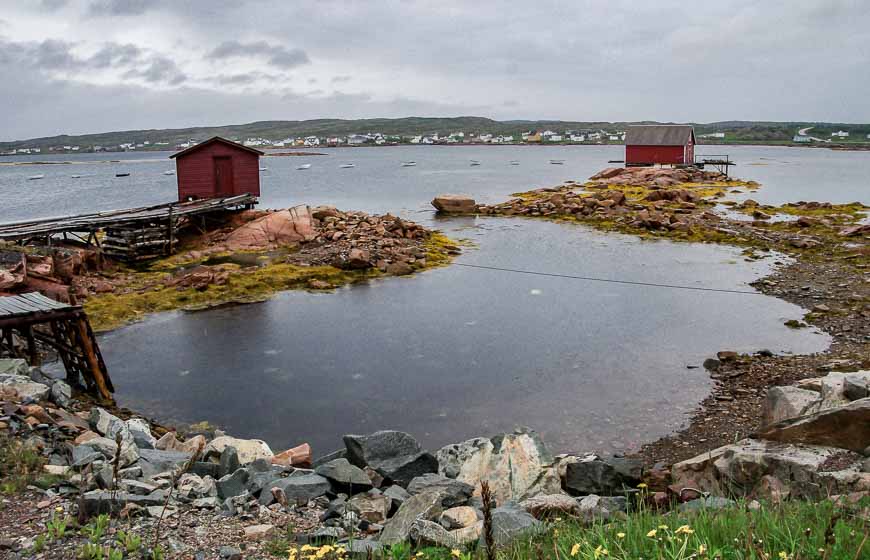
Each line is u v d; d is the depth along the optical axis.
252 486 8.89
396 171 137.25
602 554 4.60
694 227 40.38
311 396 15.55
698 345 19.00
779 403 10.62
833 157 186.25
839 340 18.95
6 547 6.13
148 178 139.25
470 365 17.62
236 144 40.69
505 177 107.25
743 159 166.38
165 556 6.20
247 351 18.92
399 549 6.17
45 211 64.44
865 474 7.71
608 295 25.38
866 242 34.03
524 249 35.72
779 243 35.03
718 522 5.25
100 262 29.44
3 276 21.39
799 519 5.30
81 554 5.95
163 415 14.41
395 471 9.87
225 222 39.06
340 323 21.80
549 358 18.09
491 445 10.37
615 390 15.64
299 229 36.31
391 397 15.45
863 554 4.19
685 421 13.81
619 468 10.14
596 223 44.84
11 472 8.20
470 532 6.84
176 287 26.06
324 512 8.13
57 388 13.02
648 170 76.56
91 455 9.10
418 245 35.03
